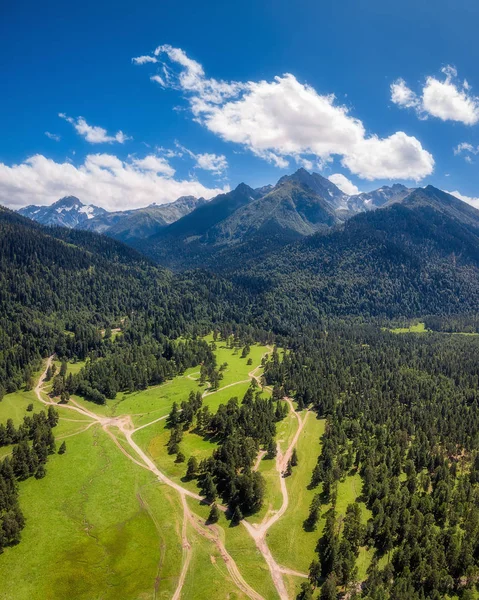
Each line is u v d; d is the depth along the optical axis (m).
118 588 120.38
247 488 149.25
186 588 120.12
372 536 133.38
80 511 151.38
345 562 118.69
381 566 123.56
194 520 146.50
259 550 132.75
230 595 117.06
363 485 161.25
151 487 164.88
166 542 136.75
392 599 106.19
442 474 161.12
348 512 140.75
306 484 165.25
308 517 145.88
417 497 146.12
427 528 129.50
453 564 118.88
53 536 139.00
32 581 122.12
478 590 113.50
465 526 134.75
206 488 159.38
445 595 113.31
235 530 141.25
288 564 127.50
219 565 127.50
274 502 154.50
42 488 163.38
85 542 136.88
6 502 146.62
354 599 109.00
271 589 119.12
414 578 114.75
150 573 125.12
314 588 118.25
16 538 135.62
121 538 138.62
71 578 123.19
